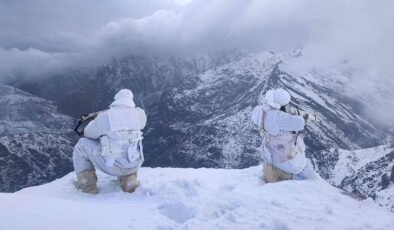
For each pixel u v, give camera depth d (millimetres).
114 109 8375
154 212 6590
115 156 8258
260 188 7453
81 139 8477
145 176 9273
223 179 9008
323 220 5855
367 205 6664
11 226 5344
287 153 8438
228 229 5660
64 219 5812
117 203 7426
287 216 6004
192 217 6270
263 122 8586
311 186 7355
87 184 8375
